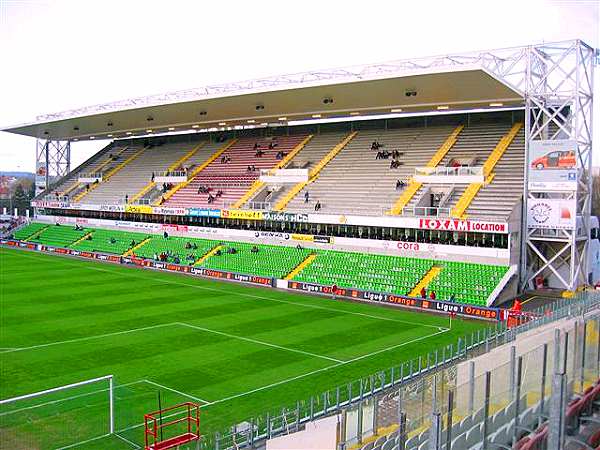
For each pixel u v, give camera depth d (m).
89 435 20.78
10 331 35.66
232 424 22.33
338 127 74.75
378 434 17.17
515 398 16.28
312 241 61.09
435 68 47.84
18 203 151.50
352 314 42.81
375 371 29.11
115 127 84.25
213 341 34.38
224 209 67.75
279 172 69.25
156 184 82.00
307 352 32.44
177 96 66.12
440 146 61.94
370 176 62.62
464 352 31.84
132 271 62.56
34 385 26.17
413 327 38.84
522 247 49.91
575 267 49.69
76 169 99.12
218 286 54.12
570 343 18.70
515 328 30.89
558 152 48.44
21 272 60.22
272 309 44.12
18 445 19.73
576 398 17.80
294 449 16.41
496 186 53.38
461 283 47.75
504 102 55.31
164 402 24.53
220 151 82.88
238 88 61.38
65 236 85.12
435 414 13.84
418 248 53.66
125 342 33.69
